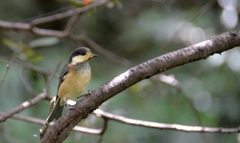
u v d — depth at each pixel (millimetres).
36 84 11602
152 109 12016
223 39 5582
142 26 14055
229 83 11555
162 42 13344
